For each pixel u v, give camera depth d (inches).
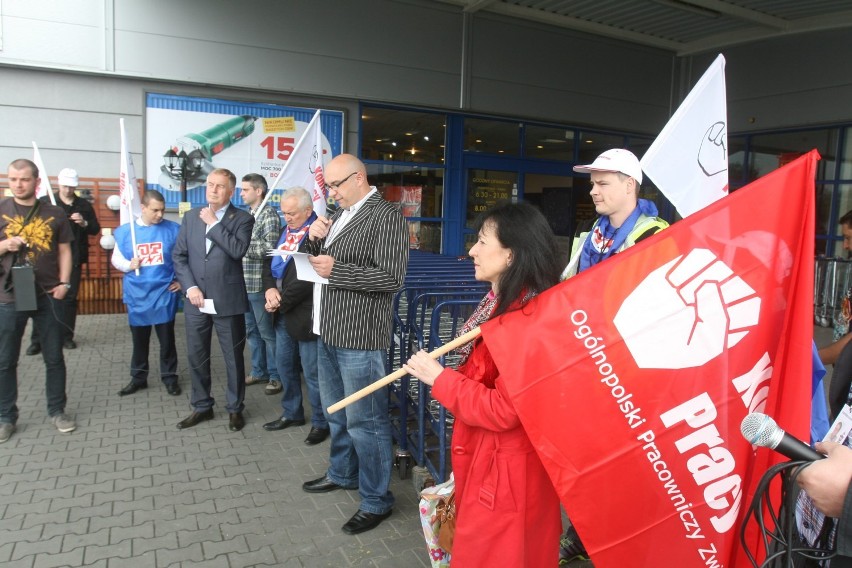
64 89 291.0
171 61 305.6
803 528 63.8
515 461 71.9
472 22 374.9
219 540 117.6
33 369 221.6
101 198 301.1
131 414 181.2
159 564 109.6
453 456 78.2
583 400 65.4
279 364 172.2
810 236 60.6
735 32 410.6
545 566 74.5
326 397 133.3
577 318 66.3
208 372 175.9
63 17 284.8
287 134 335.6
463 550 74.0
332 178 118.6
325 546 116.4
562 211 434.6
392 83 356.5
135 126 304.0
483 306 81.0
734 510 63.2
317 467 150.5
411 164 378.9
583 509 65.7
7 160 286.2
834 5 345.4
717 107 93.9
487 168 405.1
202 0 307.4
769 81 408.2
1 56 276.8
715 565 63.7
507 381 67.2
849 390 65.5
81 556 111.1
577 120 419.2
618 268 65.9
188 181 315.3
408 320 145.2
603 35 414.9
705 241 63.5
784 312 62.4
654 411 63.8
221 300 163.9
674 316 63.7
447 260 228.1
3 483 137.3
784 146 410.6
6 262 155.9
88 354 241.6
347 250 117.0
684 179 94.2
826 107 380.8
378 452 122.0
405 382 144.3
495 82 387.2
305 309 151.1
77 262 240.4
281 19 325.4
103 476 142.3
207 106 315.9
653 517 64.5
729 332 62.6
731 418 62.7
